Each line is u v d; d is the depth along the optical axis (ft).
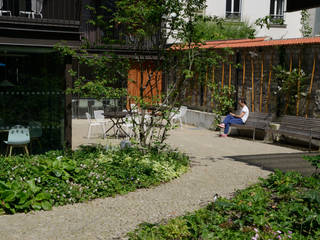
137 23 28.04
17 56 48.39
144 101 28.60
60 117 31.45
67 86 28.40
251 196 17.70
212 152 31.12
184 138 37.83
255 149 32.73
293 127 33.73
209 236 13.03
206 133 41.63
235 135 40.88
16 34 27.07
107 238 13.92
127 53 39.91
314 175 20.95
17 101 31.78
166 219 15.76
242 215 15.15
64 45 27.17
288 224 14.10
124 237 13.97
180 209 17.17
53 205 17.85
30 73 41.45
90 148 28.30
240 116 38.96
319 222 13.44
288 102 36.14
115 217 16.25
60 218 16.15
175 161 25.45
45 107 31.89
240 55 41.63
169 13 27.20
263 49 38.37
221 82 44.11
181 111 44.11
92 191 19.24
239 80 42.09
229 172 24.25
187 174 23.84
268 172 24.12
